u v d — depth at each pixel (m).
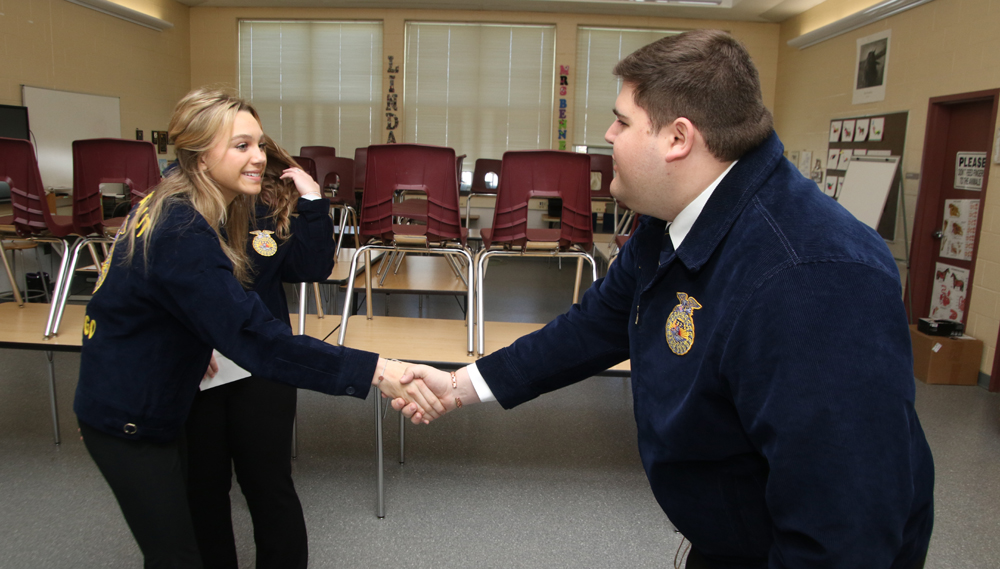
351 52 8.73
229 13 8.64
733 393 0.71
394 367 1.21
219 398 1.50
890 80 5.68
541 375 1.14
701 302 0.77
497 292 6.34
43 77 6.20
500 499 2.43
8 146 2.52
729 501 0.83
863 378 0.62
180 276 1.09
